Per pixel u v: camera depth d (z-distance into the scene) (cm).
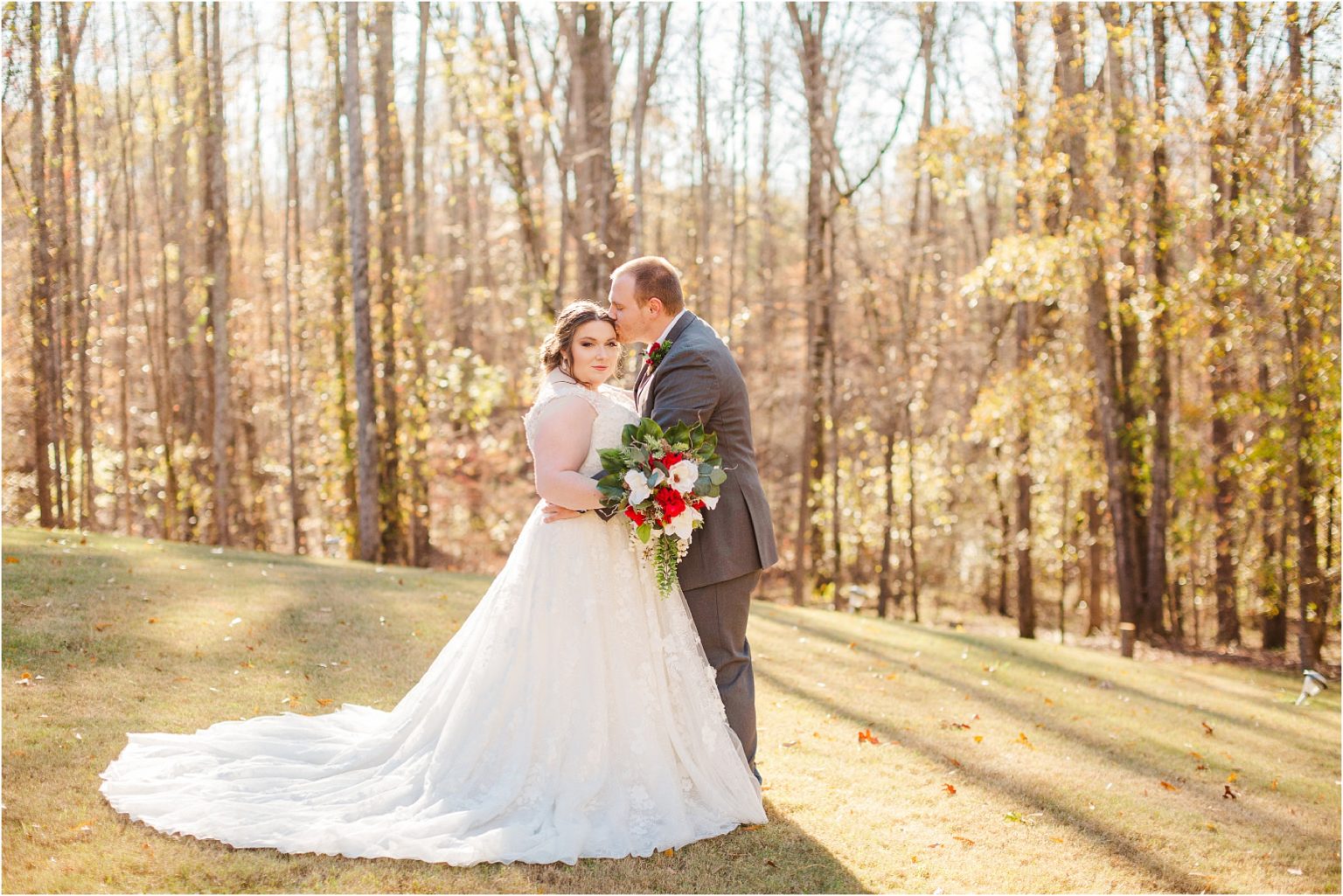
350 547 1549
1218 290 1058
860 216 2019
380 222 1451
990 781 432
